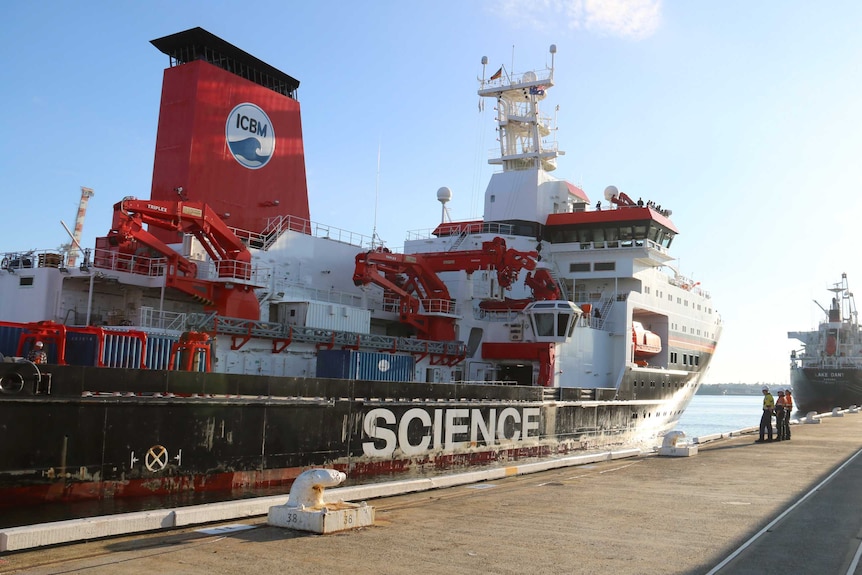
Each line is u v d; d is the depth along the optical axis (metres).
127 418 15.24
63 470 14.12
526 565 8.72
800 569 8.70
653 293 45.91
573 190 49.66
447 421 24.62
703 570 8.61
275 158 33.16
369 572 8.21
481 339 38.09
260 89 32.41
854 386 89.31
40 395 13.77
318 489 10.97
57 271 24.89
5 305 25.58
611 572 8.45
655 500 14.09
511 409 28.12
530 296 43.94
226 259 26.58
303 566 8.40
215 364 23.22
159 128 30.59
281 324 26.53
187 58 31.03
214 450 17.03
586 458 21.30
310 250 33.59
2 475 13.20
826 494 14.89
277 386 18.67
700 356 54.03
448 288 39.78
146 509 14.74
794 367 98.94
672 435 23.77
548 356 35.59
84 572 8.03
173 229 25.72
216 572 8.07
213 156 30.16
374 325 37.16
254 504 11.92
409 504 13.43
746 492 15.21
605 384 40.31
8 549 8.93
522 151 50.84
